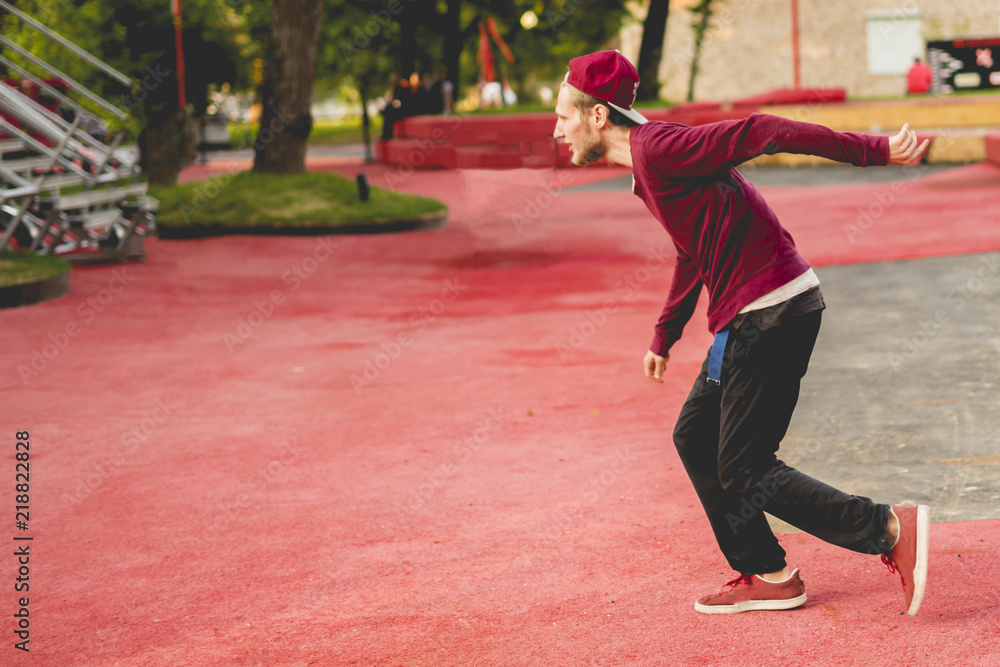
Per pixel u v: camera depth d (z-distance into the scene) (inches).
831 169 818.2
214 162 1125.7
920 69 1261.1
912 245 411.2
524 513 161.0
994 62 1359.5
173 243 570.6
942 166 766.5
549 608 124.3
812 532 110.1
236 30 881.5
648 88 1107.3
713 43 1453.0
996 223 454.0
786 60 1440.7
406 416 224.2
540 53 1630.2
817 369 233.3
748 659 105.4
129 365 280.8
